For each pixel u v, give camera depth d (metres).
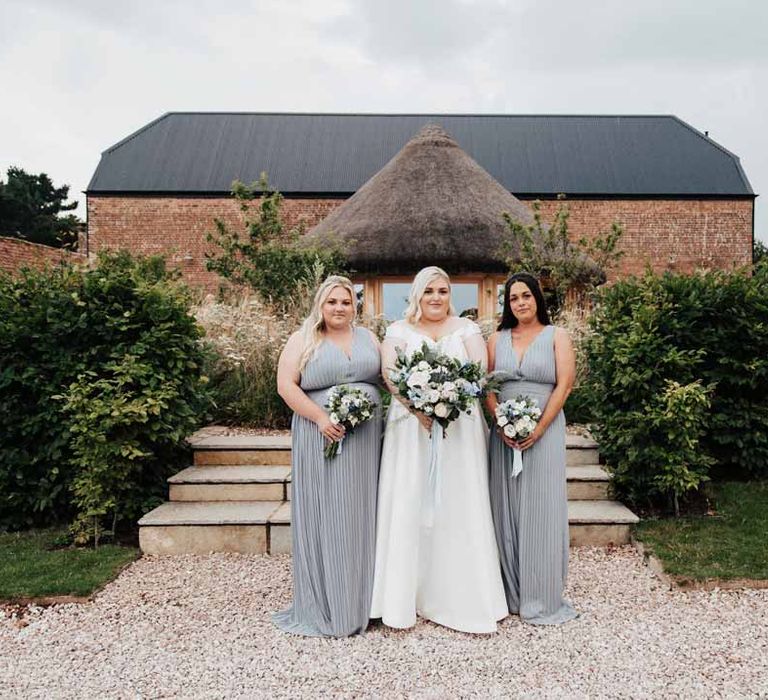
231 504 4.85
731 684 2.71
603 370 5.03
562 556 3.42
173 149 21.83
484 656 2.99
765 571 3.75
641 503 4.97
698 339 5.19
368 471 3.30
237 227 20.12
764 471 5.49
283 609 3.56
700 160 21.62
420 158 12.23
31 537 4.69
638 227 20.36
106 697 2.67
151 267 7.22
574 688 2.70
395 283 11.28
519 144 22.75
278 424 6.42
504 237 10.79
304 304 8.20
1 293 4.95
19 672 2.89
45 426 4.77
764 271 5.55
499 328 3.69
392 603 3.24
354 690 2.71
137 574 4.07
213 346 6.68
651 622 3.31
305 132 23.09
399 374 3.09
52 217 39.56
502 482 3.47
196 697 2.67
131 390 4.80
